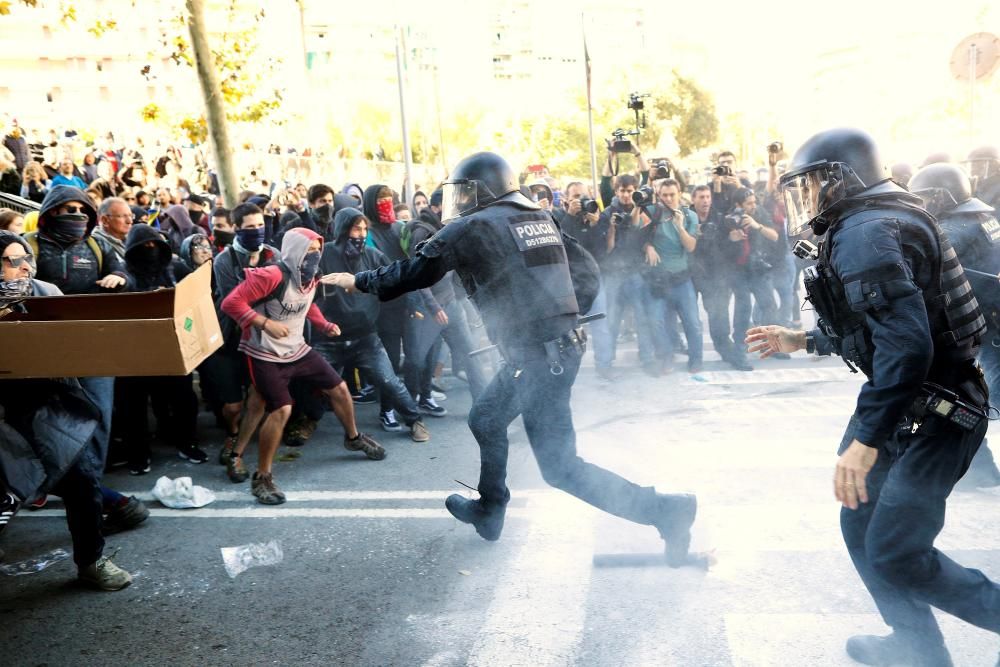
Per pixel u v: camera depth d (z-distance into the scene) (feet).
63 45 149.59
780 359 21.34
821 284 6.84
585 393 16.43
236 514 13.21
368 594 10.09
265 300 13.67
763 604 8.87
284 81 34.22
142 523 12.95
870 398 6.27
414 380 18.30
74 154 35.42
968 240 11.54
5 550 12.24
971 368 6.72
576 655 8.15
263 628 9.47
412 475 14.70
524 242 9.50
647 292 19.62
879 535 6.79
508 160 10.01
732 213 21.21
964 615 6.73
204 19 28.43
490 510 10.73
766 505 11.41
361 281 10.02
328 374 14.79
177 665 8.82
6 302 9.93
